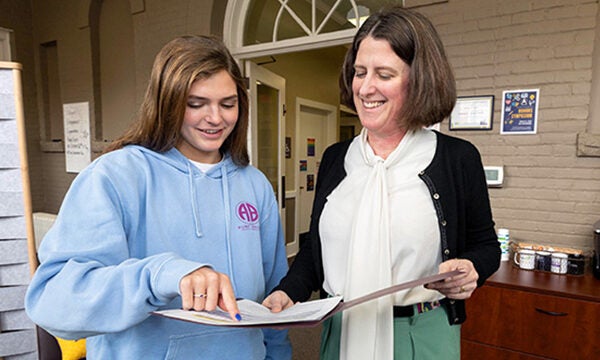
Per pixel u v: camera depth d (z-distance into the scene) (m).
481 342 1.73
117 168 0.65
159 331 0.66
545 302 1.58
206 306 0.49
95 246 0.56
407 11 0.80
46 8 4.02
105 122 3.84
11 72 1.41
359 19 2.63
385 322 0.81
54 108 4.31
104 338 0.66
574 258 1.76
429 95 0.79
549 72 1.97
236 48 3.09
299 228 4.89
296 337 2.56
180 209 0.71
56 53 4.16
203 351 0.70
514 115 2.07
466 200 0.89
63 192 4.25
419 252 0.82
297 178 4.67
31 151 4.30
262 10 3.06
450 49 2.19
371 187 0.85
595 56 1.88
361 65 0.81
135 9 3.33
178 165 0.73
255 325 0.49
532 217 2.08
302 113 4.90
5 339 1.49
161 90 0.67
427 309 0.85
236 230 0.78
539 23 1.97
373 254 0.82
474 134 2.19
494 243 0.90
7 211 1.45
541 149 2.03
